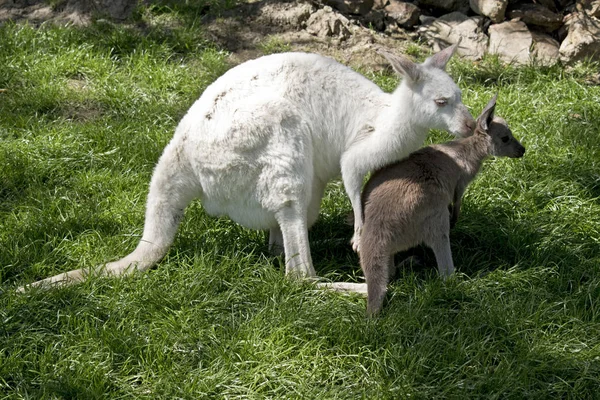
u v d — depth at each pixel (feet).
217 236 24.03
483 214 24.98
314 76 22.12
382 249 21.13
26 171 26.68
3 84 31.83
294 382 18.39
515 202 25.52
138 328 19.83
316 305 20.76
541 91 32.40
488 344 19.54
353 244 22.24
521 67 34.12
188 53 34.47
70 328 19.93
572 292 21.84
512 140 22.75
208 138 21.66
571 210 25.17
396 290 21.66
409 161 22.00
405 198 21.26
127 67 33.01
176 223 22.70
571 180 26.78
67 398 17.99
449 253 21.98
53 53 33.83
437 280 21.45
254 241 24.08
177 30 34.88
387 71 33.99
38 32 34.42
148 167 27.32
